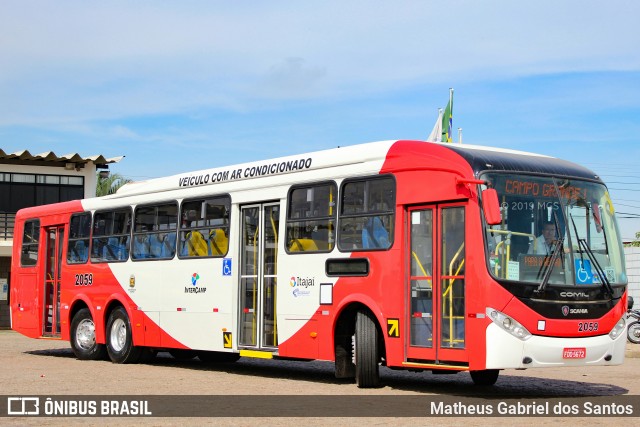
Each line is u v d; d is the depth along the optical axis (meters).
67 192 38.97
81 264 21.02
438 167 13.03
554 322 12.40
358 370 14.05
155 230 18.86
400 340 13.33
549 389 14.38
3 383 15.17
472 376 15.09
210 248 17.22
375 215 13.90
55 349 24.75
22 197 38.19
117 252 19.89
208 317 17.08
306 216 15.14
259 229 16.16
